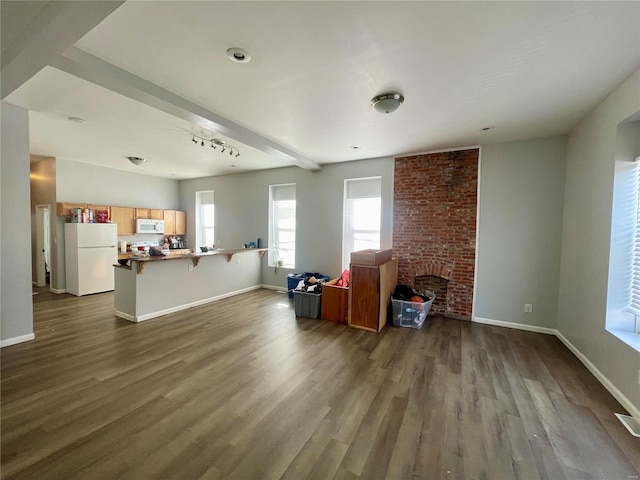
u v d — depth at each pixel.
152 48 2.00
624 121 2.38
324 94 2.66
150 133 3.86
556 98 2.68
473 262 4.23
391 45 1.94
